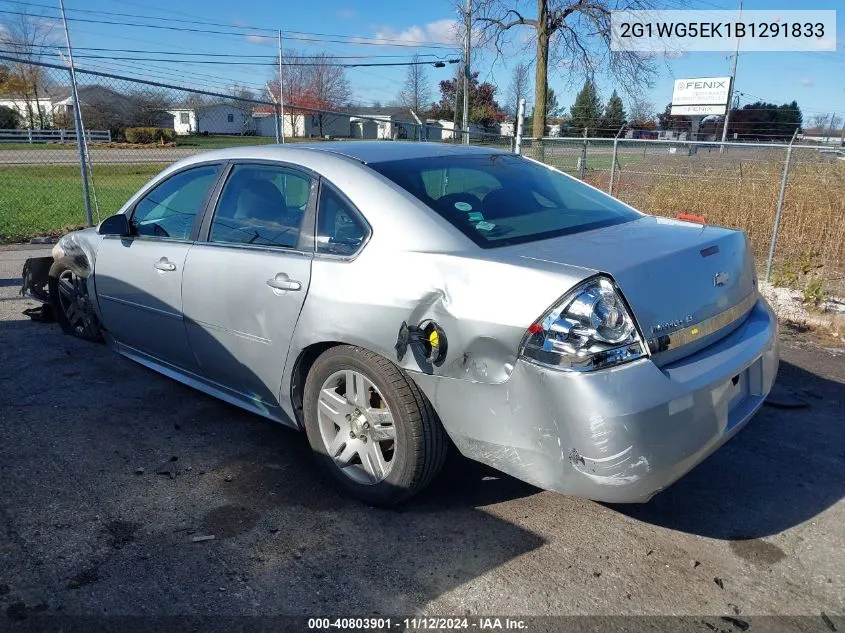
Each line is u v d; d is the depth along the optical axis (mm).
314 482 3330
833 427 4039
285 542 2854
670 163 10648
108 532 2891
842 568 2766
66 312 5301
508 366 2535
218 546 2816
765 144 8016
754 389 3035
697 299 2719
